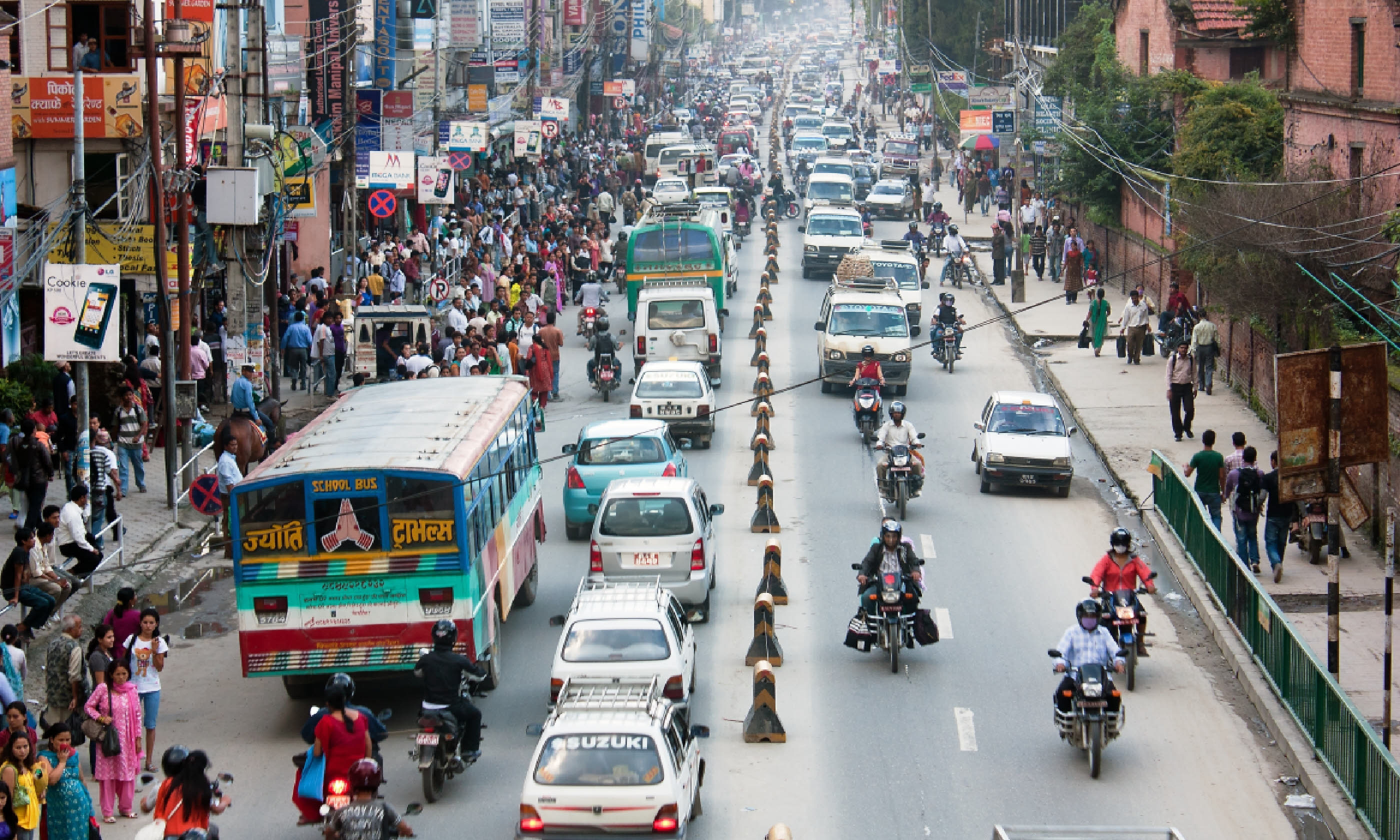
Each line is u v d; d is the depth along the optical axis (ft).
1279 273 175.52
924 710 109.50
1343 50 199.52
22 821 77.46
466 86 361.51
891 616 115.75
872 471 181.27
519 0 415.23
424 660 96.07
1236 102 247.09
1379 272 168.14
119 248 177.99
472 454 108.17
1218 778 98.22
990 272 335.88
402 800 94.84
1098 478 180.24
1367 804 88.22
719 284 254.68
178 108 159.02
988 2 645.10
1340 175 196.54
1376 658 116.16
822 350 222.69
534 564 135.23
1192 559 142.31
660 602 105.81
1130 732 106.11
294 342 209.05
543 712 109.29
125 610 100.27
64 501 151.12
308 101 245.86
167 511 155.94
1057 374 231.91
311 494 102.89
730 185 433.89
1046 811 92.53
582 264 294.87
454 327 217.77
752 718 103.60
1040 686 114.21
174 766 77.36
